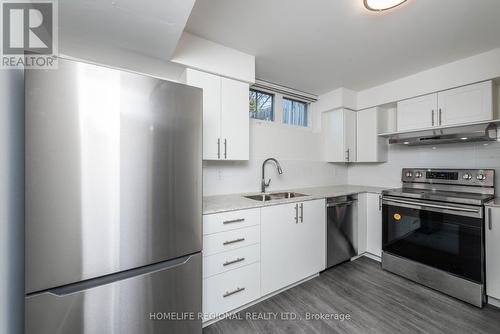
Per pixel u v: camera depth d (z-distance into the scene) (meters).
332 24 1.53
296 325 1.54
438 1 1.30
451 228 1.85
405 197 2.17
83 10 1.09
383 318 1.60
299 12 1.41
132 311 1.06
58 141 0.90
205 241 1.51
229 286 1.62
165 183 1.17
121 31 1.28
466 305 1.73
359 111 2.93
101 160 0.98
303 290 1.97
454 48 1.84
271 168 2.65
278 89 2.67
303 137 2.95
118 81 1.02
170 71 1.81
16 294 0.86
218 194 2.26
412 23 1.51
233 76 1.86
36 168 0.86
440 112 2.17
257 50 1.90
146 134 1.10
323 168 3.14
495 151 2.07
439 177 2.36
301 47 1.84
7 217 0.81
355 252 2.53
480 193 2.07
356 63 2.12
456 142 2.22
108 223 1.00
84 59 1.61
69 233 0.92
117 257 1.02
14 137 0.86
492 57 1.85
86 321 0.95
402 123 2.47
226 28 1.59
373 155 2.78
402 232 2.20
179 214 1.23
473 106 1.97
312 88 2.79
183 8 1.10
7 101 0.83
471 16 1.43
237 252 1.66
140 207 1.08
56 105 0.89
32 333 0.86
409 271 2.12
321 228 2.22
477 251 1.71
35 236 0.86
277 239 1.89
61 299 0.91
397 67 2.20
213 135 1.81
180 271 1.24
